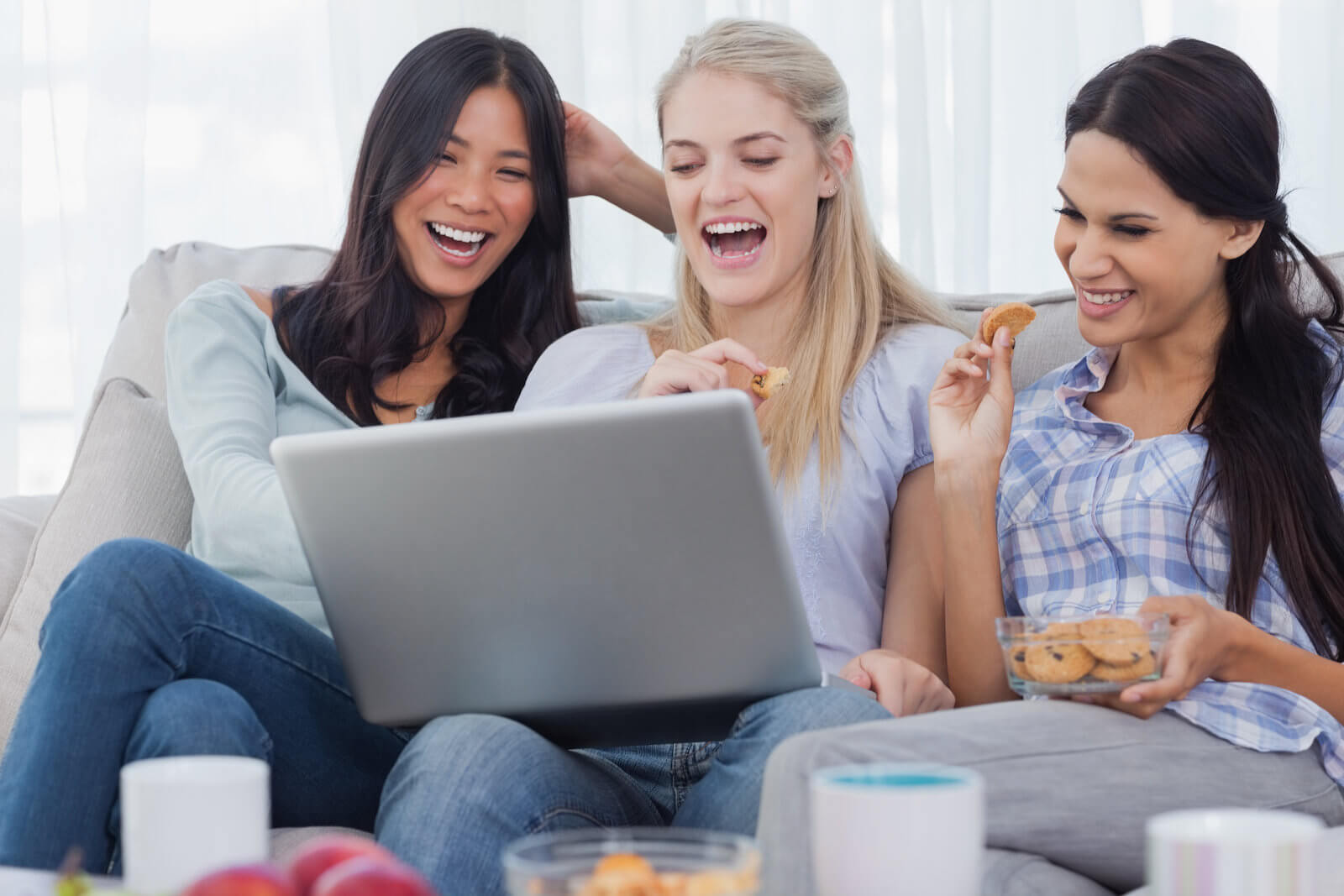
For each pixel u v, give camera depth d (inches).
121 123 104.0
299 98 107.0
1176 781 46.3
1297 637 53.6
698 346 71.2
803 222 67.9
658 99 70.9
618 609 44.4
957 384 60.0
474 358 77.7
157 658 49.1
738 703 47.2
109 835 47.1
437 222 75.4
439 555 44.3
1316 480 54.1
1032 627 47.0
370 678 47.3
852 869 30.8
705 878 28.4
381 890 26.4
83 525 69.2
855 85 104.7
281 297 76.6
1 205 104.6
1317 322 59.5
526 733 47.3
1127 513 56.2
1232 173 54.4
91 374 105.3
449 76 74.5
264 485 60.5
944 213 105.3
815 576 62.1
